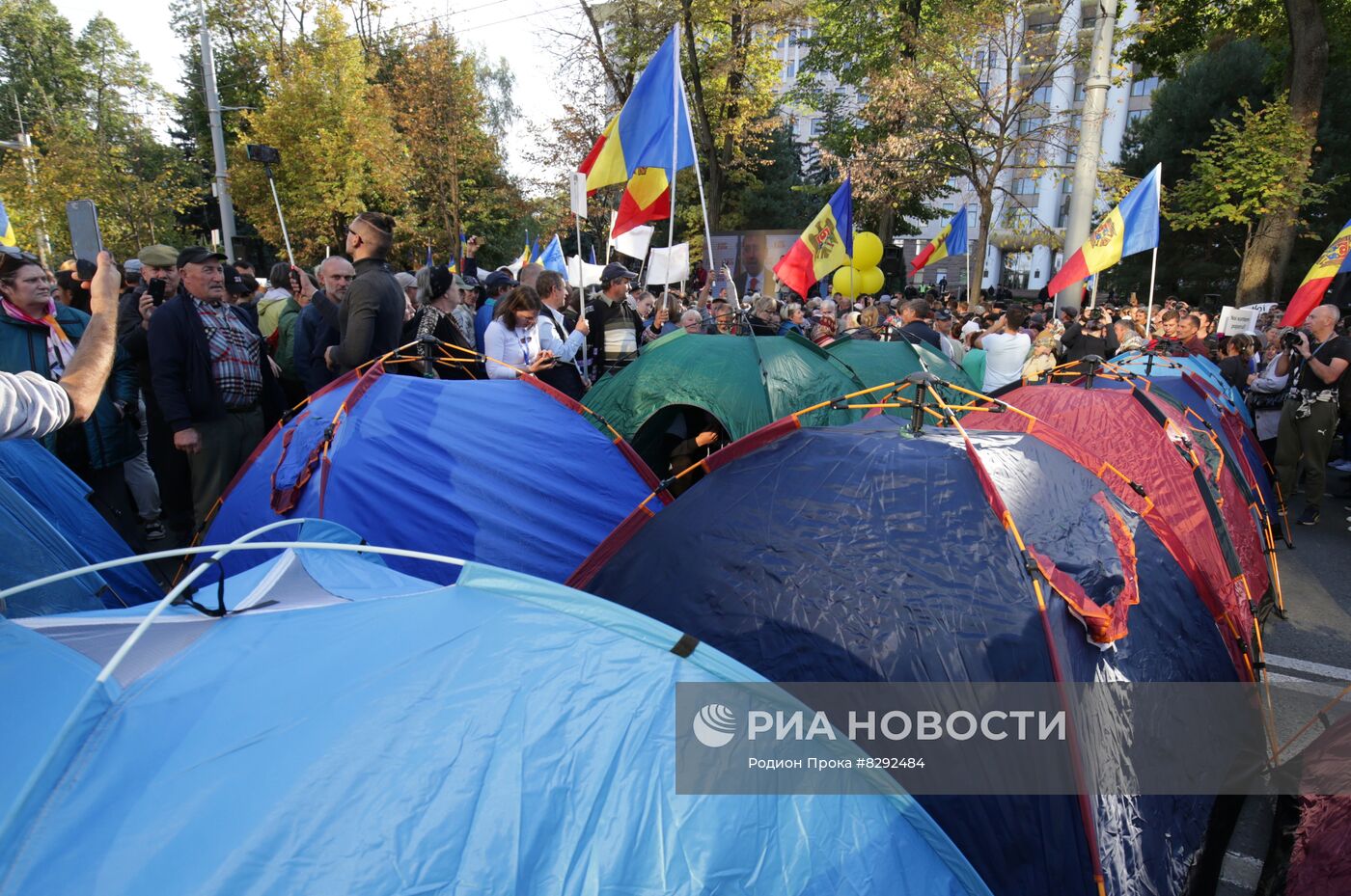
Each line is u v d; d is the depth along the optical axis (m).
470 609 1.78
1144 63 22.06
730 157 23.41
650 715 1.55
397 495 3.79
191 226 29.47
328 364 4.69
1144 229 9.88
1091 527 2.70
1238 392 9.01
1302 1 15.85
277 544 1.75
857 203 19.80
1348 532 7.01
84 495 3.54
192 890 1.08
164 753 1.28
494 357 5.29
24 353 3.83
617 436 4.35
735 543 2.69
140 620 1.64
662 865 1.36
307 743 1.34
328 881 1.14
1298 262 26.92
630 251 9.98
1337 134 25.53
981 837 2.15
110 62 45.00
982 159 19.09
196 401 4.37
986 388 7.91
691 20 19.56
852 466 2.81
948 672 2.23
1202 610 3.04
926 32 18.66
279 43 26.31
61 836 1.12
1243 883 2.75
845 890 1.49
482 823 1.28
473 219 28.42
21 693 1.33
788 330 6.11
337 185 22.38
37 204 20.72
